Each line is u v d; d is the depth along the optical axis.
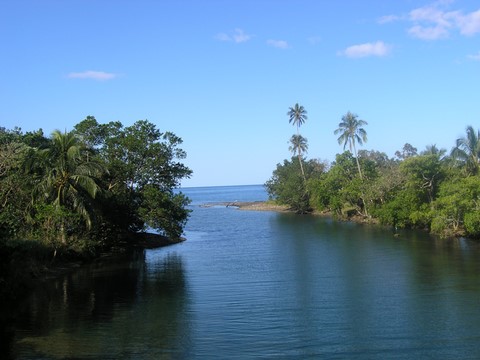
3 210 29.91
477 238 41.81
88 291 23.88
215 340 15.66
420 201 52.53
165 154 45.00
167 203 43.75
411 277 25.86
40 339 15.89
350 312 19.03
